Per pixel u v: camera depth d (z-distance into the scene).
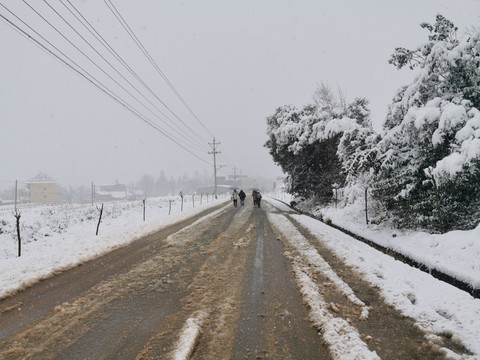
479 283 4.41
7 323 4.00
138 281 5.54
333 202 17.27
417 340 3.38
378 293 4.71
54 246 8.70
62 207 24.72
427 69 8.99
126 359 3.08
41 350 3.31
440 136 7.55
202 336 3.51
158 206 23.67
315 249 7.57
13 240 10.00
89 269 6.42
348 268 5.98
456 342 3.33
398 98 10.59
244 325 3.77
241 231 10.71
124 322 3.92
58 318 4.10
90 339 3.51
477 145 6.19
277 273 5.81
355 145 12.91
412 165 8.83
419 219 7.89
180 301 4.56
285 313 4.09
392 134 9.50
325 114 18.41
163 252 7.75
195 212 18.31
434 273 5.45
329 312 4.04
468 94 8.59
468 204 7.70
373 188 10.00
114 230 11.48
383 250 7.61
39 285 5.50
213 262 6.68
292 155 20.92
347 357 2.99
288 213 16.92
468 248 5.32
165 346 3.30
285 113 22.78
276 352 3.18
